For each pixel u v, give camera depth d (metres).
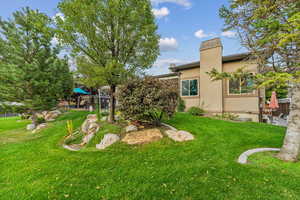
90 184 3.75
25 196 3.37
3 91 11.91
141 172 4.24
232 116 11.88
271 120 12.11
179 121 10.14
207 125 9.24
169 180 3.79
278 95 16.92
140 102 7.32
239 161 4.72
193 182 3.67
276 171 4.02
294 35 3.21
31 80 11.78
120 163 4.86
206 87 13.91
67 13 6.88
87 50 7.68
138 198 3.19
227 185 3.50
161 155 5.38
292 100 4.72
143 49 8.23
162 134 7.36
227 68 13.02
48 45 13.17
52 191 3.51
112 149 6.11
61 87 14.05
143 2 7.44
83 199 3.22
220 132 7.90
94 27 7.35
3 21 11.48
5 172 4.53
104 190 3.49
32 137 9.75
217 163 4.62
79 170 4.47
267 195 3.12
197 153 5.45
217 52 13.20
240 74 5.39
